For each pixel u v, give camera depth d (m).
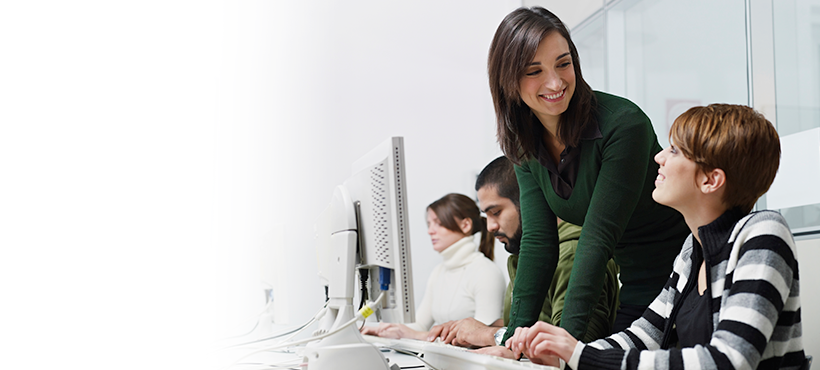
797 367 0.83
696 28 1.83
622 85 2.18
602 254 1.14
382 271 1.08
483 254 2.32
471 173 3.25
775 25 1.56
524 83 1.19
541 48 1.16
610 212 1.15
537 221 1.35
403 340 1.59
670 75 1.94
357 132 3.11
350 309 1.12
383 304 1.11
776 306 0.77
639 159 1.16
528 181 1.41
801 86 1.49
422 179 3.19
